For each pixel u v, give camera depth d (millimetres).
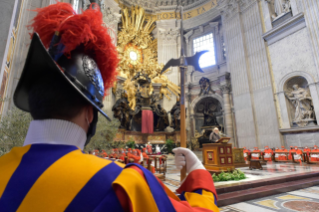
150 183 474
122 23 20062
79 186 412
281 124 12562
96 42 634
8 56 4594
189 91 19344
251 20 15203
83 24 581
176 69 20094
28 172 442
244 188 4406
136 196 420
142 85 18875
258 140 13445
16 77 5039
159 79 19844
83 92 551
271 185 4777
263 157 11266
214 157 5758
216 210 570
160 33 21109
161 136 18078
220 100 17422
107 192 411
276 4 13766
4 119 3428
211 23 19438
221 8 17781
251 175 5805
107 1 18000
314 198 3914
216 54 18828
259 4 14828
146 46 20562
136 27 20719
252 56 14773
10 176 448
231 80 16078
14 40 4938
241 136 14445
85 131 584
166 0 21500
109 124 7555
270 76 13352
